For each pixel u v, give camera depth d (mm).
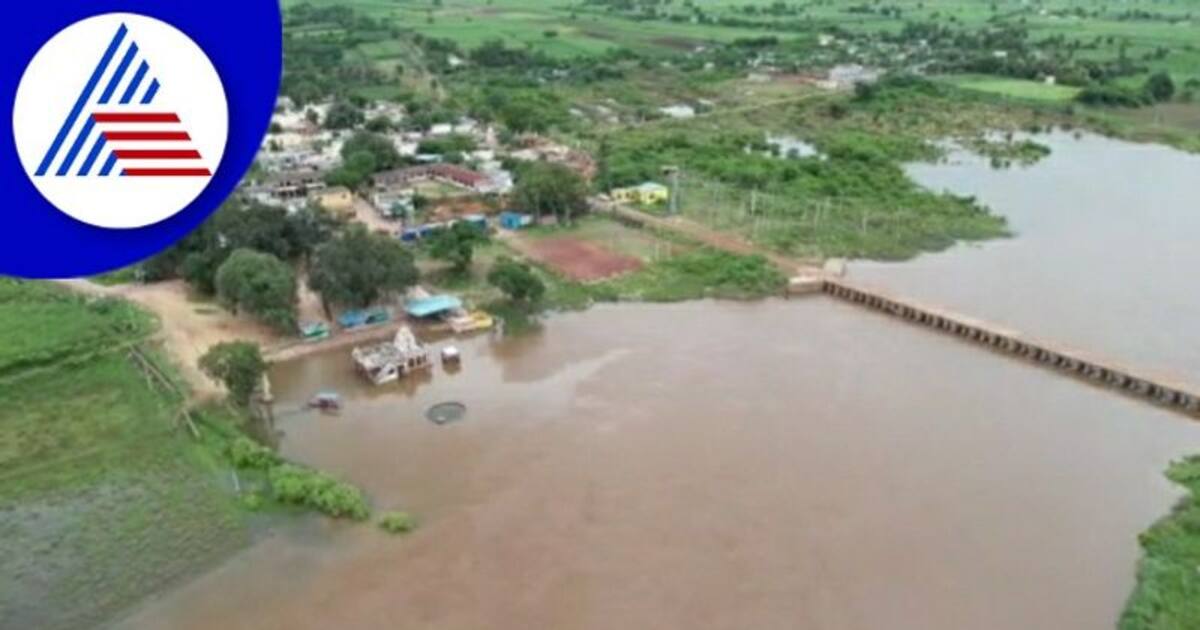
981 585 50438
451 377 75000
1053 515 56594
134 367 73688
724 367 76062
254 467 61188
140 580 51062
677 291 90875
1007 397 71438
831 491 59000
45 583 50688
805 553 53094
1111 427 67062
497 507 57625
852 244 103062
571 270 95312
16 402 68500
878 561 52406
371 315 83812
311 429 67375
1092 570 51594
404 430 67000
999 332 79438
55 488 59000
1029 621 47812
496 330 83250
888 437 65438
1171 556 51625
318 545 54000
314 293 88062
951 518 56250
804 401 70500
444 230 100875
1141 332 81875
